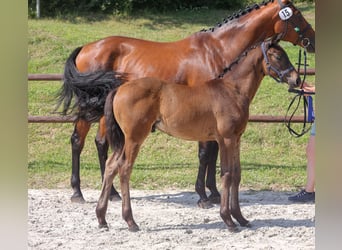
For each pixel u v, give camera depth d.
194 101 5.25
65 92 5.87
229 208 5.42
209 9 16.92
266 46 5.36
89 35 13.58
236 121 5.25
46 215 5.99
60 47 12.61
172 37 13.87
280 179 7.82
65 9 15.81
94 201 6.69
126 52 6.54
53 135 9.46
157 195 7.09
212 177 6.50
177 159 8.70
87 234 5.23
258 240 5.05
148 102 5.20
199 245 4.89
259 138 9.33
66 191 7.32
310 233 5.27
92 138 9.45
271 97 10.43
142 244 4.90
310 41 6.44
